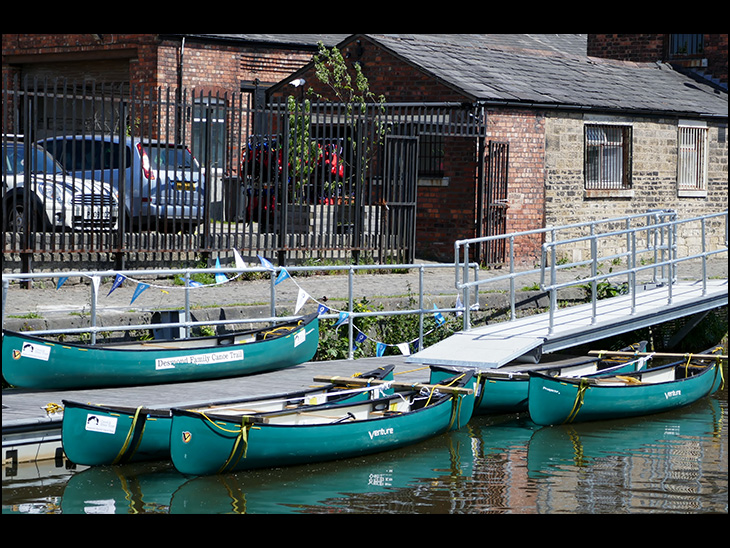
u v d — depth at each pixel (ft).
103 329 45.21
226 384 46.19
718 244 92.94
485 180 74.74
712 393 55.31
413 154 69.87
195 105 59.41
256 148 66.80
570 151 80.33
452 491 36.22
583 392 46.83
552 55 91.25
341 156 70.28
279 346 49.26
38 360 42.06
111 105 56.08
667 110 85.76
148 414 37.65
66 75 95.20
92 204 56.03
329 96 82.94
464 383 45.24
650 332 67.31
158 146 57.67
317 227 68.74
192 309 51.24
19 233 57.57
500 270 74.95
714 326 69.62
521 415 49.26
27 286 55.31
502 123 75.77
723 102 94.17
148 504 34.04
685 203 89.71
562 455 41.75
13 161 57.88
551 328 51.44
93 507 33.60
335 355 54.75
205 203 60.64
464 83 75.77
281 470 38.22
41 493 34.83
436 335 58.23
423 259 76.48
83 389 44.14
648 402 49.34
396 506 34.40
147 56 88.79
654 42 102.53
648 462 40.83
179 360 45.70
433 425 43.16
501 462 40.45
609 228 83.46
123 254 57.98
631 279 57.88
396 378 49.11
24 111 54.03
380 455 41.14
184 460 35.99
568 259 80.59
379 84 79.77
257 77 95.55
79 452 36.45
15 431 36.65
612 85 88.48
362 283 63.57
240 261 49.21
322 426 38.55
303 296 50.78
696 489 36.91
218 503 34.30
